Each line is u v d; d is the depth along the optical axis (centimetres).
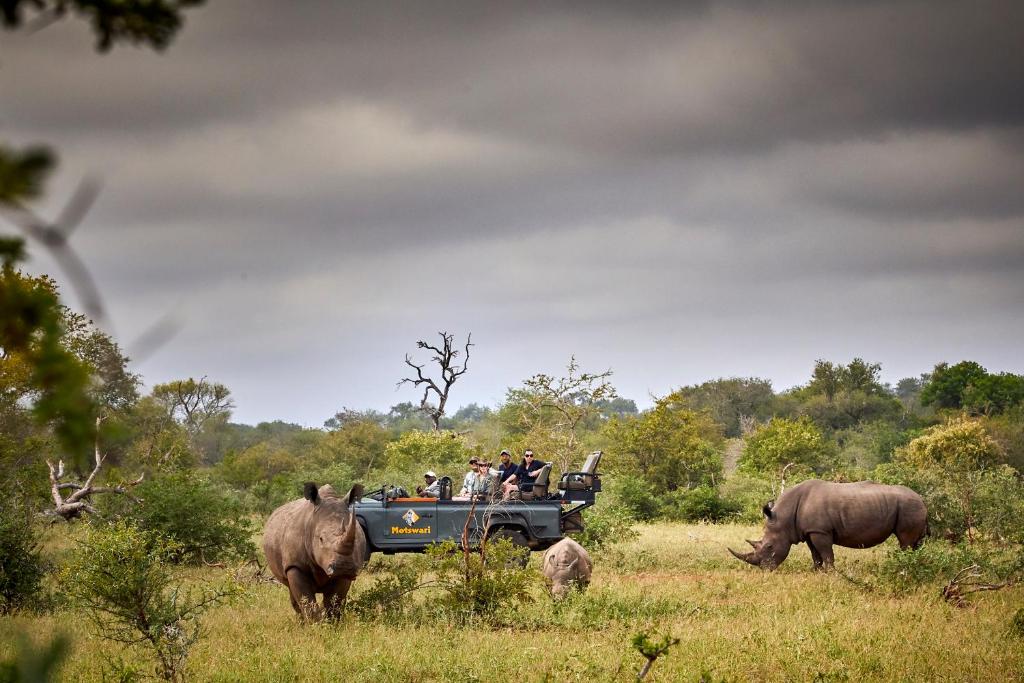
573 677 3678
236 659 4028
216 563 7650
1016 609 5291
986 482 8912
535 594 5647
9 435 7469
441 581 5253
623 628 4706
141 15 805
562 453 15088
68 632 4534
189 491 7988
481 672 3809
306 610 4950
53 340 797
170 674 3772
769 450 17138
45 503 8169
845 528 7100
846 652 4134
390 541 6875
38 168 620
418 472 14850
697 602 5484
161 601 4125
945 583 5934
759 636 4425
